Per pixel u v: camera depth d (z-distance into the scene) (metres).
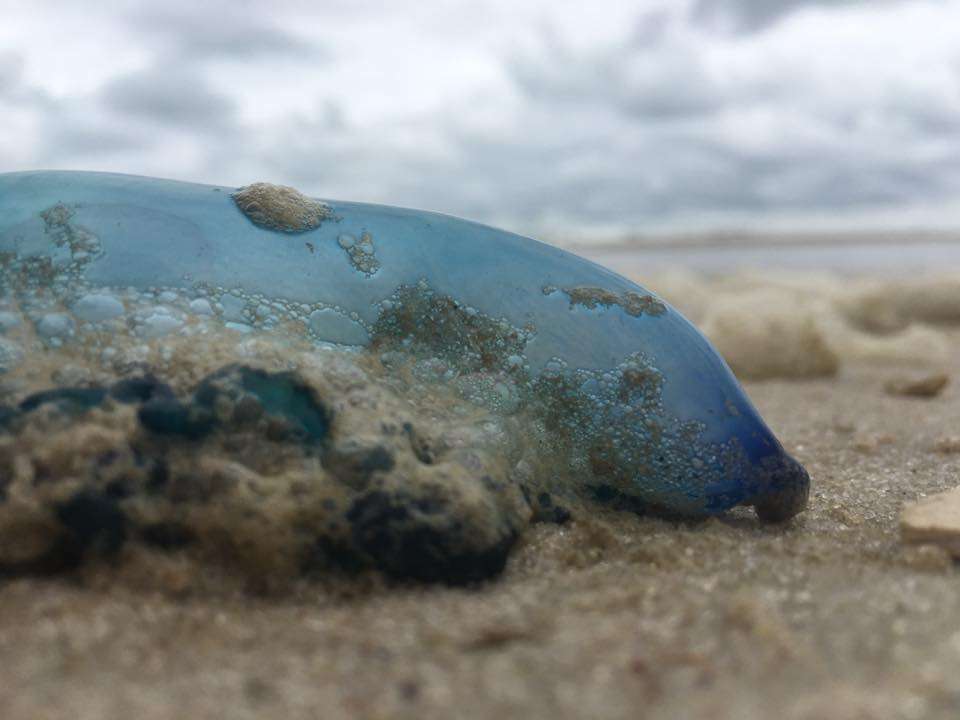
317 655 0.06
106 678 0.06
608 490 0.09
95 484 0.07
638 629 0.07
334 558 0.08
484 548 0.08
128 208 0.09
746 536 0.09
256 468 0.08
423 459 0.08
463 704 0.06
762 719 0.05
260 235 0.09
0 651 0.06
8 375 0.08
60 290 0.08
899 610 0.07
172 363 0.08
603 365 0.09
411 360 0.09
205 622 0.07
